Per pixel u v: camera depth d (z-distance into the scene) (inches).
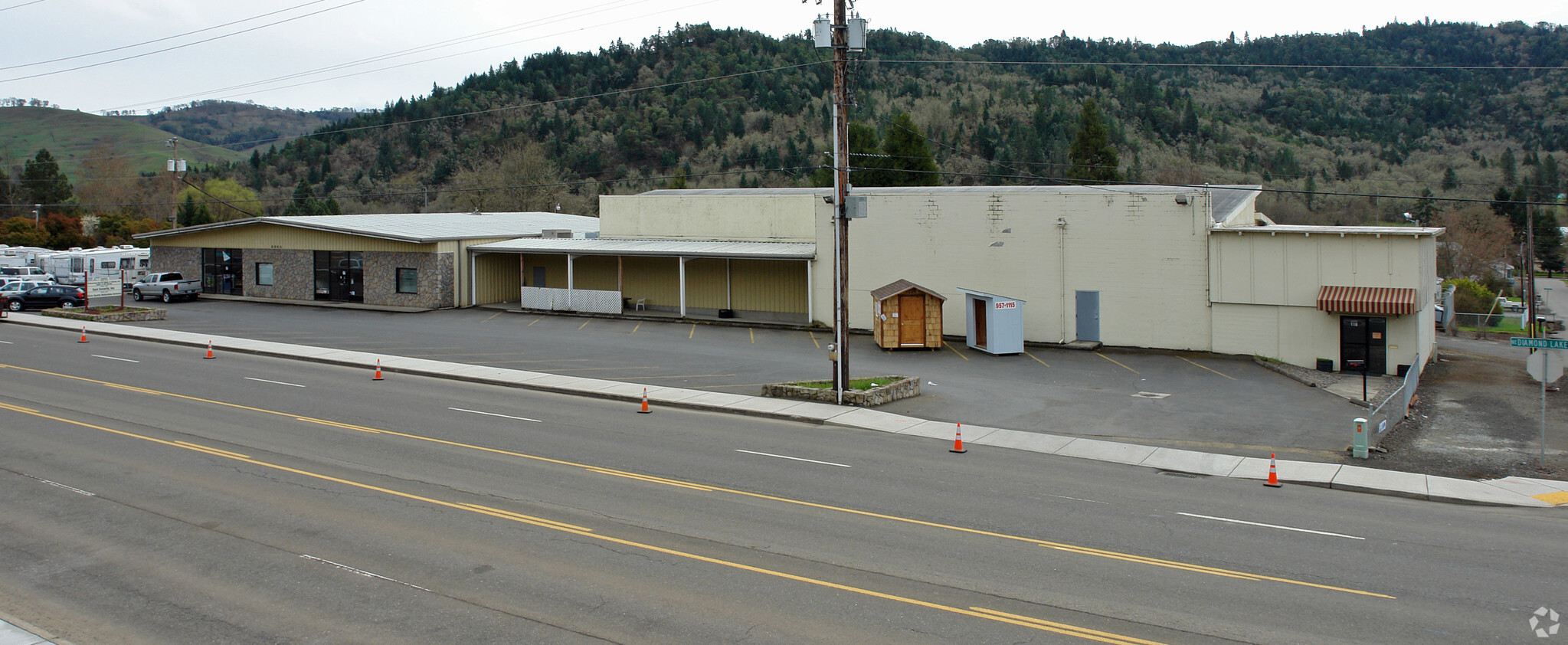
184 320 1702.8
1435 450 776.3
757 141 5012.3
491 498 588.4
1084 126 2854.3
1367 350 1204.5
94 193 5098.4
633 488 616.4
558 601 415.5
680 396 983.6
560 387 1034.1
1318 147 5012.3
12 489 605.3
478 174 4286.4
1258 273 1262.3
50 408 896.9
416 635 380.2
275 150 6092.5
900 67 6412.4
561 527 527.2
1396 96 5900.6
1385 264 1186.0
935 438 812.0
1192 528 538.6
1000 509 577.0
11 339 1451.8
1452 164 4483.3
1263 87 6279.5
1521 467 716.7
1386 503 614.2
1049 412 926.4
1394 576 454.0
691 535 514.3
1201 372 1170.0
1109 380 1115.3
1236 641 373.4
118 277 2566.4
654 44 6909.5
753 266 1732.3
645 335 1491.1
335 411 895.7
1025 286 1407.5
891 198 1491.1
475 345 1369.3
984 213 1427.2
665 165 4970.5
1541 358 741.9
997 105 5128.0
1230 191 1663.4
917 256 1480.1
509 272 1990.7
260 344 1381.6
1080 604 413.7
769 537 510.9
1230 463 729.0
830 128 5083.7
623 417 889.5
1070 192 1369.3
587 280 1914.4
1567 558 489.4
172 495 591.8
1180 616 399.5
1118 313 1355.8
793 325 1562.5
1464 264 3289.9
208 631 386.6
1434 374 1241.4
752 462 701.3
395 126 5836.6
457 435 788.0
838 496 601.6
